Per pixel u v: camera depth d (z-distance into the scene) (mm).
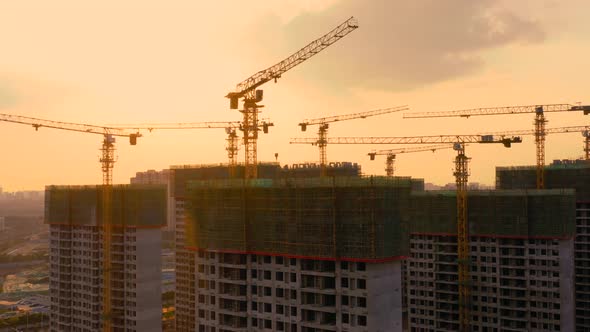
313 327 156875
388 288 153250
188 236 188000
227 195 176250
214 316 179875
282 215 164375
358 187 150000
